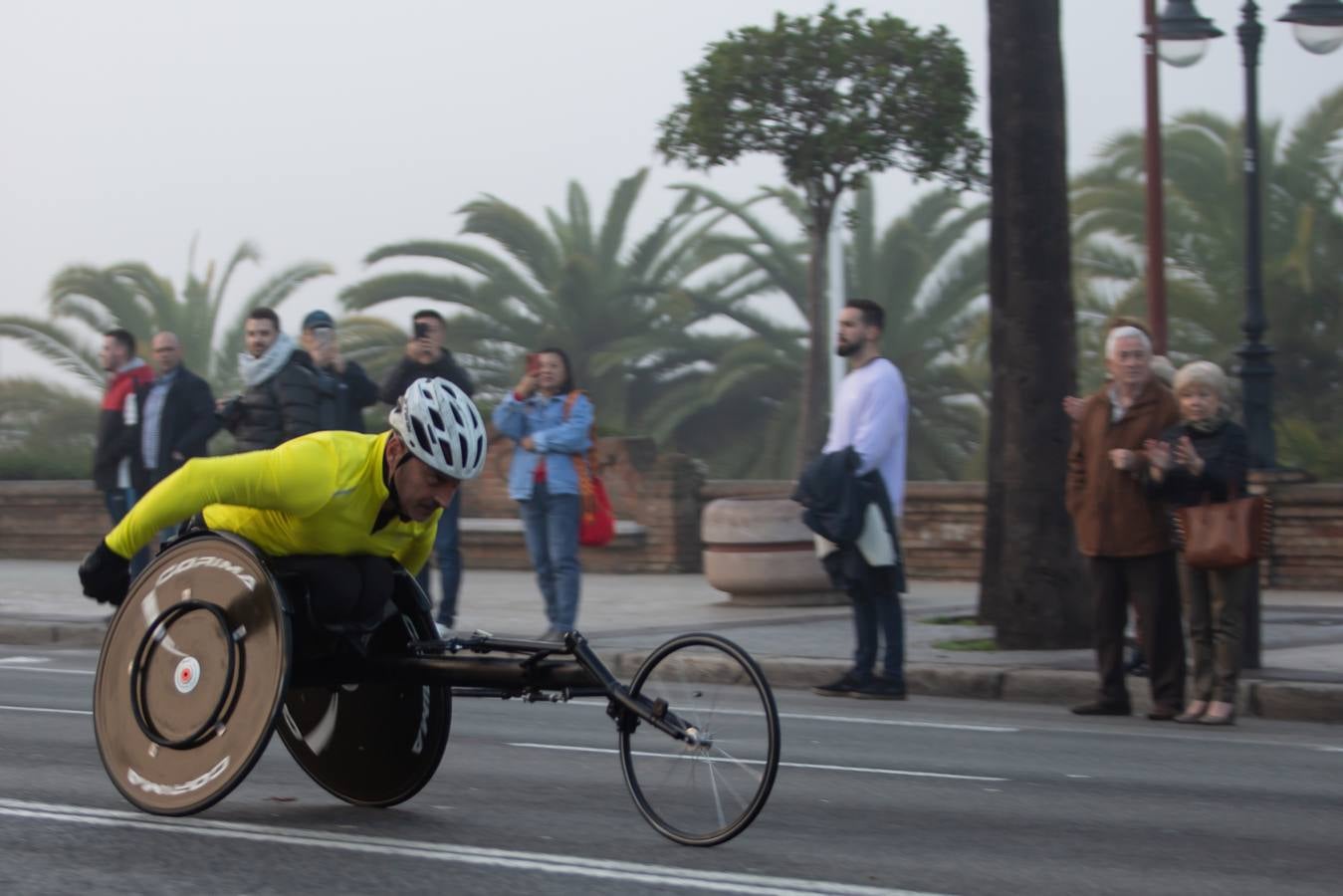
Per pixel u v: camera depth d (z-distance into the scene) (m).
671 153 22.00
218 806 7.70
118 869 6.38
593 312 40.97
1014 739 10.52
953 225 39.62
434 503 6.78
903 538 20.88
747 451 42.16
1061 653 13.81
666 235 41.69
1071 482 11.74
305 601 6.96
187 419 16.86
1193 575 11.33
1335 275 33.34
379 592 7.08
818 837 7.23
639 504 22.50
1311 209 32.06
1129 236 33.91
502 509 24.27
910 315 39.69
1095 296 33.97
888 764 9.41
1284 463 28.11
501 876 6.32
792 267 40.97
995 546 15.05
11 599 19.72
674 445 42.44
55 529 27.39
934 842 7.17
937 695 12.95
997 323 14.45
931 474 39.97
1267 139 33.62
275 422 14.58
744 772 6.82
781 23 20.95
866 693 12.62
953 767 9.33
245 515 6.98
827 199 22.17
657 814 7.07
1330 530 18.72
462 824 7.33
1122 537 11.45
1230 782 8.94
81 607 18.72
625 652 13.90
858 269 39.69
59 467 30.23
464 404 6.72
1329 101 33.31
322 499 6.66
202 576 6.93
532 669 7.11
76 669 14.33
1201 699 11.37
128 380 16.88
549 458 14.48
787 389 41.78
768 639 14.82
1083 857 6.92
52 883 6.16
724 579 17.83
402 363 14.90
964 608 17.14
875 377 12.31
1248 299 18.69
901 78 21.05
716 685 6.92
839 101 21.19
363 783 7.66
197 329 43.53
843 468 12.26
